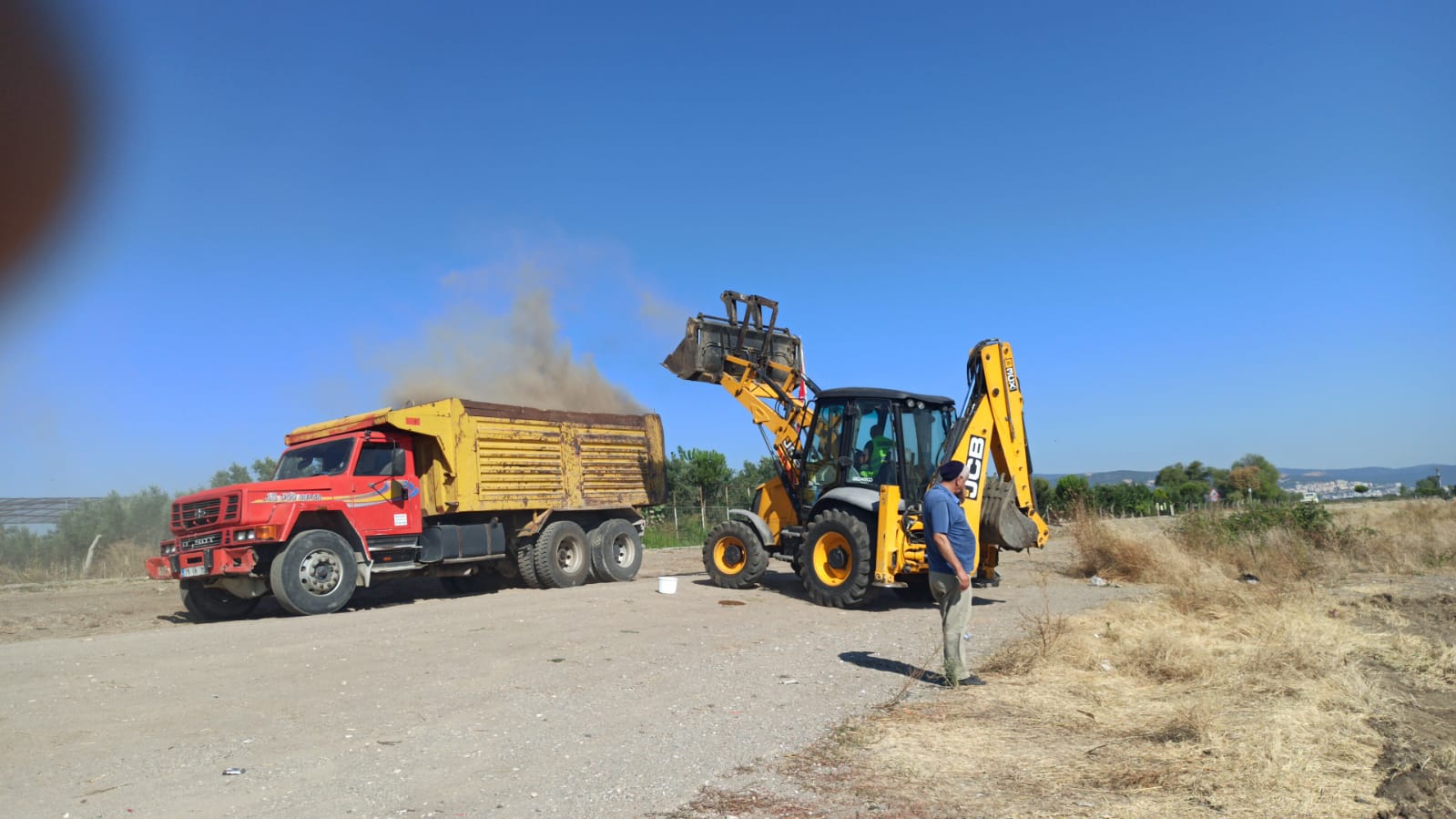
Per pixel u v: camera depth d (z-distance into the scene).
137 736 5.66
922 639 9.08
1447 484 57.00
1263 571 14.45
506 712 6.25
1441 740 5.49
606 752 5.32
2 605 13.95
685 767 5.03
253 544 11.39
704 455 30.08
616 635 9.30
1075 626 9.12
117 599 14.88
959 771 4.93
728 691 6.86
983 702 6.42
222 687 7.03
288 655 8.34
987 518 11.23
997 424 11.51
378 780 4.81
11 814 4.29
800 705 6.41
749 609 11.17
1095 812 4.30
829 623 10.12
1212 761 5.01
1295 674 7.01
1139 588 13.59
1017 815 4.25
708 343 13.98
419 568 13.05
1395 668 7.62
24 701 6.57
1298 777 4.71
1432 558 16.27
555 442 14.94
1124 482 48.91
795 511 13.16
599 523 15.96
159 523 22.00
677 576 16.42
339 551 11.91
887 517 11.01
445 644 8.84
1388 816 4.25
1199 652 7.76
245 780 4.81
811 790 4.64
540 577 14.39
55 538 20.64
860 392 12.20
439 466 13.35
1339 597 11.79
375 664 7.88
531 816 4.27
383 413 12.75
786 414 13.73
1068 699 6.52
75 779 4.83
